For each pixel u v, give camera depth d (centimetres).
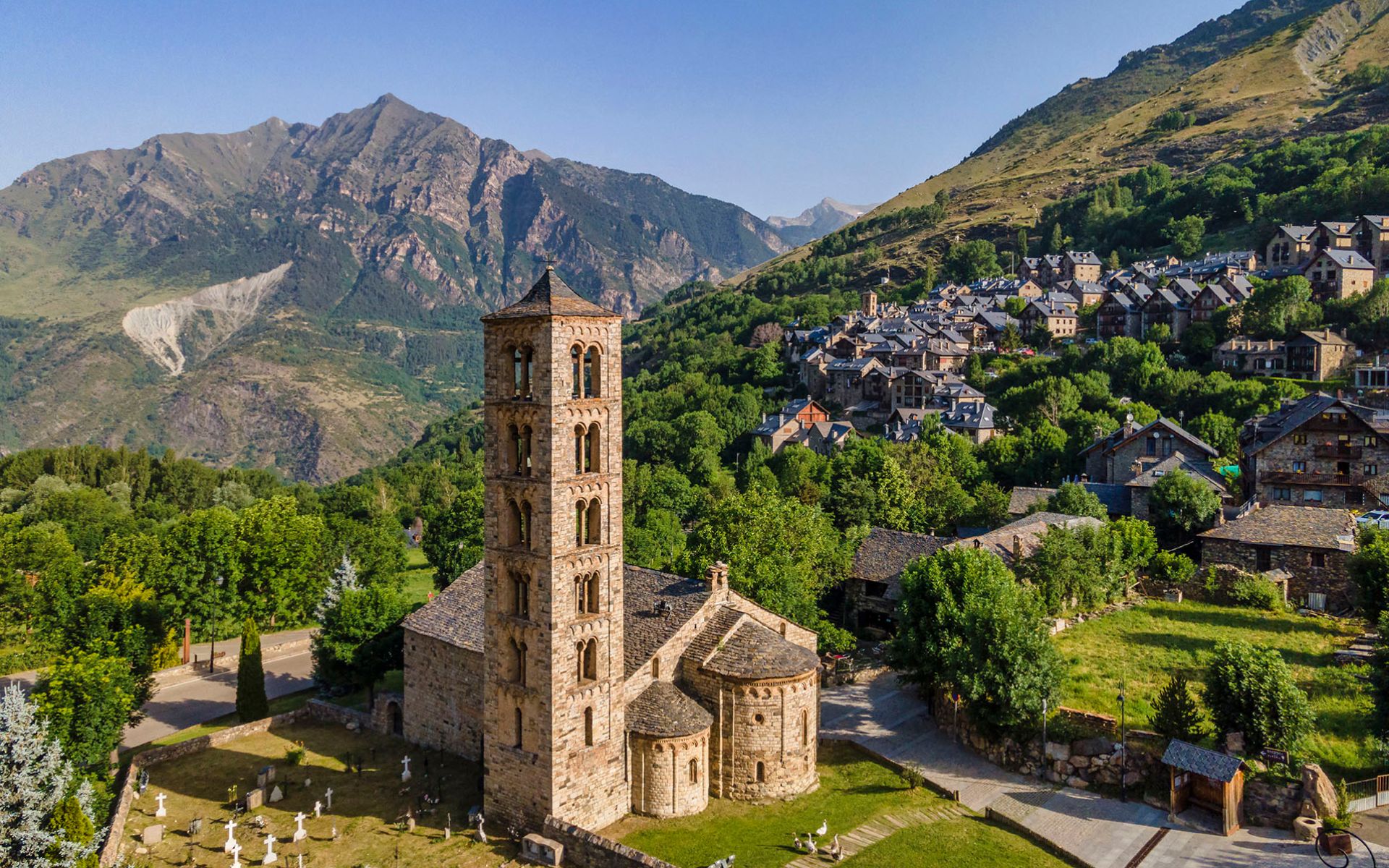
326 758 7175
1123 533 9644
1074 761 6184
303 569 11950
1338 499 10431
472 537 12412
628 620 6638
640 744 5869
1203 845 5272
